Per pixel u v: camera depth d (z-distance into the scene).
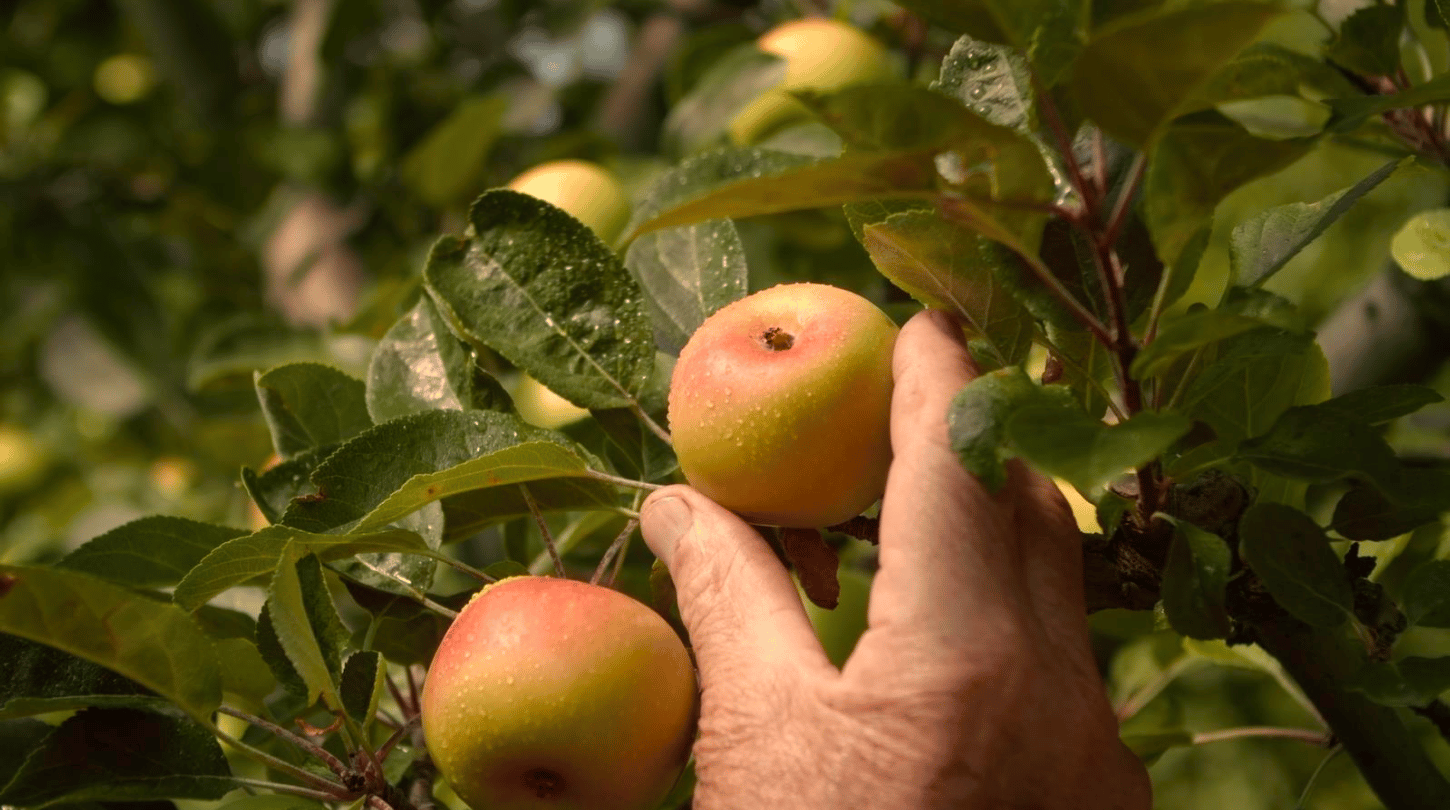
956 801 0.71
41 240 1.85
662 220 0.69
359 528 0.77
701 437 0.75
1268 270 0.77
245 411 1.42
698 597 0.76
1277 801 1.32
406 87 1.65
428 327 0.86
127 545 0.84
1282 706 1.27
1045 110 0.71
